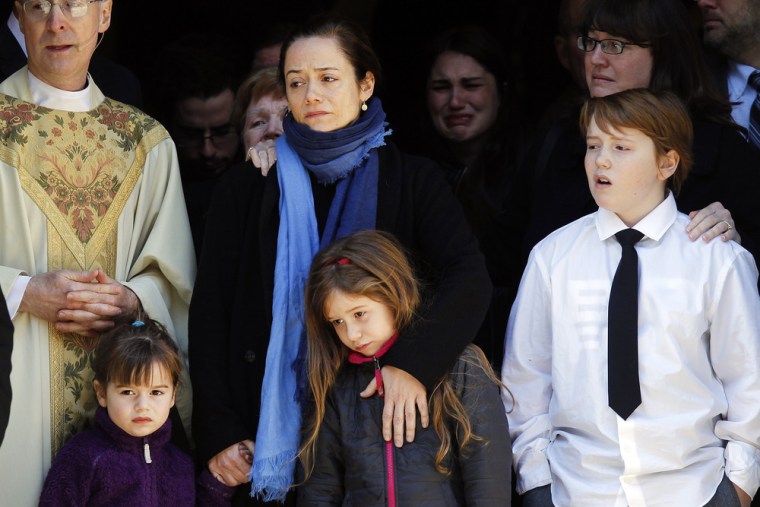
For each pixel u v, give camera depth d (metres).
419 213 14.59
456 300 13.89
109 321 14.74
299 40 14.50
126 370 13.68
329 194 14.74
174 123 19.80
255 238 14.67
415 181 14.67
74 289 14.49
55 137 15.17
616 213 14.30
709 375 13.91
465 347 13.99
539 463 14.30
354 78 14.52
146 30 23.72
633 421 13.66
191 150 19.83
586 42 16.11
